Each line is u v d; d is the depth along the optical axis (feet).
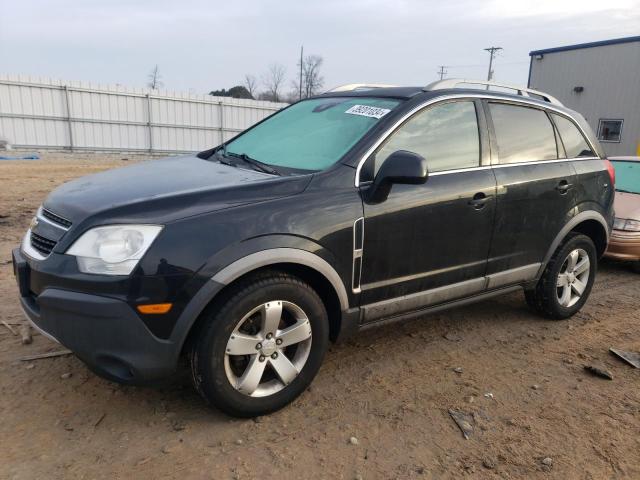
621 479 8.75
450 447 9.37
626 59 67.31
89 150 79.82
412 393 11.07
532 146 13.84
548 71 76.02
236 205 9.30
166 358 8.77
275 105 96.43
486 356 12.94
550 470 8.89
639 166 24.47
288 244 9.44
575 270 15.29
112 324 8.48
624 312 16.56
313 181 10.16
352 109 12.33
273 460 8.83
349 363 12.25
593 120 71.87
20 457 8.61
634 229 20.57
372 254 10.66
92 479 8.20
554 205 13.94
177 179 10.41
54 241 9.19
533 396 11.17
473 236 12.26
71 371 11.25
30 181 43.04
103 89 79.05
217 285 8.79
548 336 14.32
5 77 71.36
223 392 9.29
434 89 12.35
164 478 8.31
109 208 8.91
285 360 9.89
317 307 10.06
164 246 8.57
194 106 87.81
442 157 11.89
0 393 10.35
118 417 9.80
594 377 12.12
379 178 10.27
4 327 13.16
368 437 9.55
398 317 11.69
